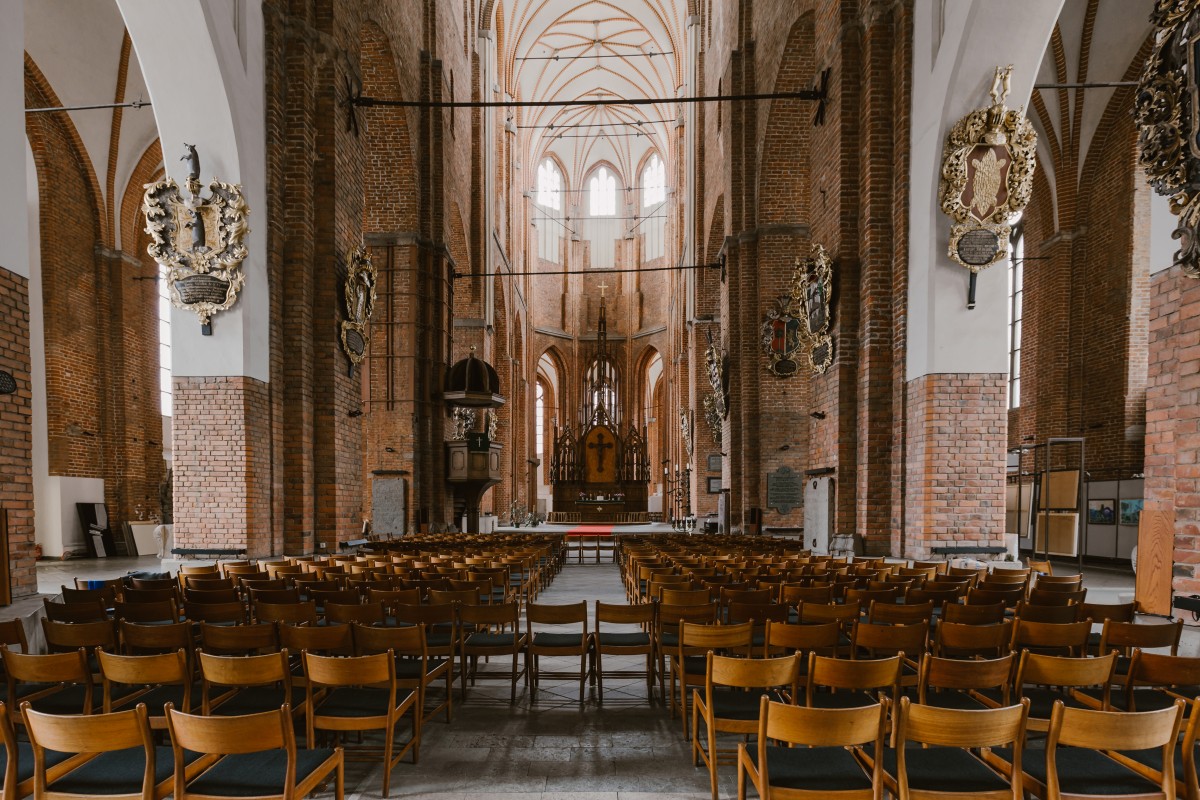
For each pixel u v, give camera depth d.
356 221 13.63
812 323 13.25
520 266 42.69
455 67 24.73
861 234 11.94
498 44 35.31
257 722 3.20
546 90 46.72
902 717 3.22
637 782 4.44
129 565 15.88
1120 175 16.92
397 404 19.97
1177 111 5.13
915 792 3.29
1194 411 5.47
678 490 39.75
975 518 10.07
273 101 11.30
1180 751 3.79
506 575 8.58
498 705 5.98
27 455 6.66
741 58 20.83
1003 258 9.96
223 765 3.58
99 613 6.02
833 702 4.55
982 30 9.33
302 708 4.61
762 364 20.08
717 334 29.38
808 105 17.92
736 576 8.27
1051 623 5.27
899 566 8.80
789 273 19.78
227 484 10.41
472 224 28.78
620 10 40.72
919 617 5.66
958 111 9.88
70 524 17.97
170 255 10.28
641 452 47.00
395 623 6.68
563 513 44.94
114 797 3.27
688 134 33.66
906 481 10.88
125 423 19.73
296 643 4.89
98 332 19.38
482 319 28.19
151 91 9.97
